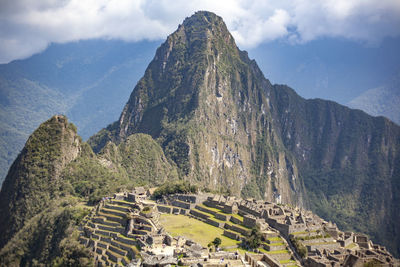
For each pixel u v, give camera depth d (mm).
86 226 188125
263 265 117000
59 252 179125
